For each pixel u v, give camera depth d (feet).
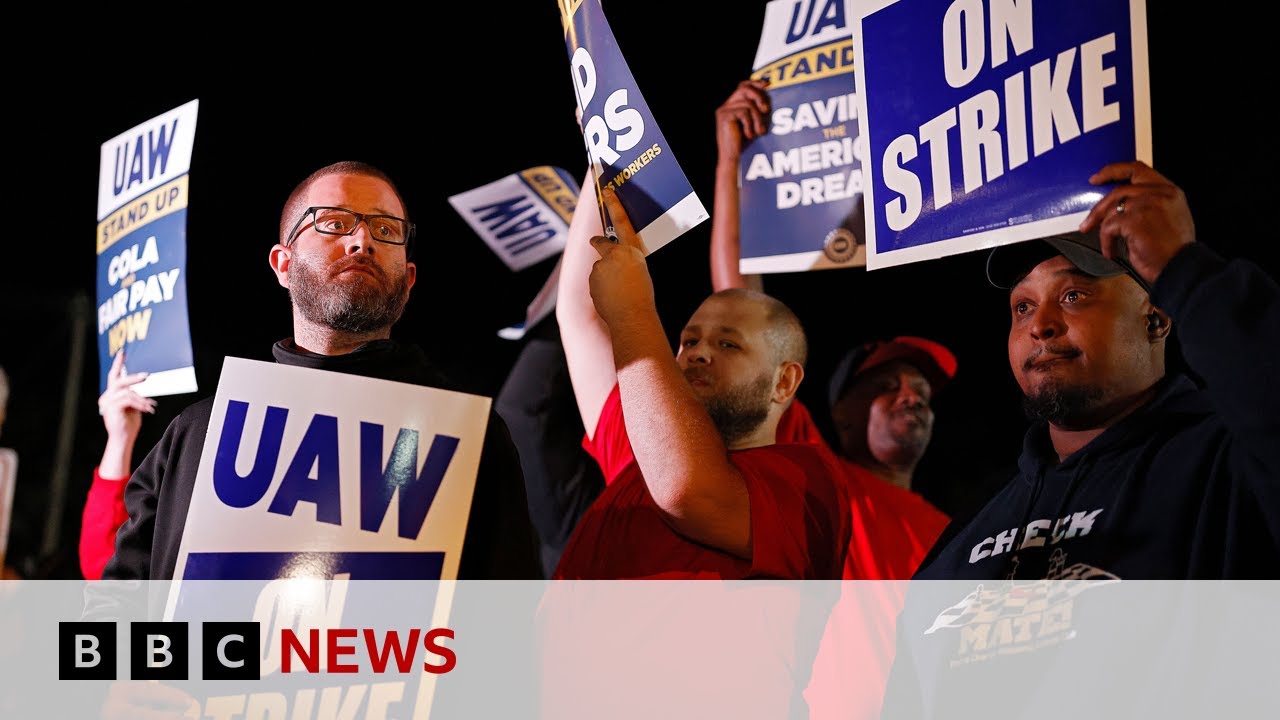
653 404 5.31
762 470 5.68
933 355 7.95
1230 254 8.77
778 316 6.32
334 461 4.96
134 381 6.65
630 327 5.46
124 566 5.25
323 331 5.35
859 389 7.95
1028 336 5.33
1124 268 4.61
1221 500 4.57
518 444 7.74
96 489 6.95
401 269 5.43
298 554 4.83
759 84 7.30
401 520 4.93
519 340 12.87
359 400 5.04
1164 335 5.22
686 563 5.51
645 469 5.30
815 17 7.16
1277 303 4.26
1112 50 4.65
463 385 12.96
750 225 7.18
